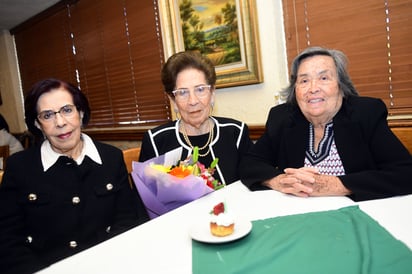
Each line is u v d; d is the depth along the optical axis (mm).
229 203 1096
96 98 3863
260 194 1168
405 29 1765
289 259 684
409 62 1781
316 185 1091
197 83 1417
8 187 1203
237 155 1565
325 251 703
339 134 1275
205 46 2607
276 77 2273
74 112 1231
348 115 1276
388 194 1027
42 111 1180
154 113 3248
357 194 1026
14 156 1270
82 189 1258
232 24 2395
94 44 3652
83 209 1246
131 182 1655
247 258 696
